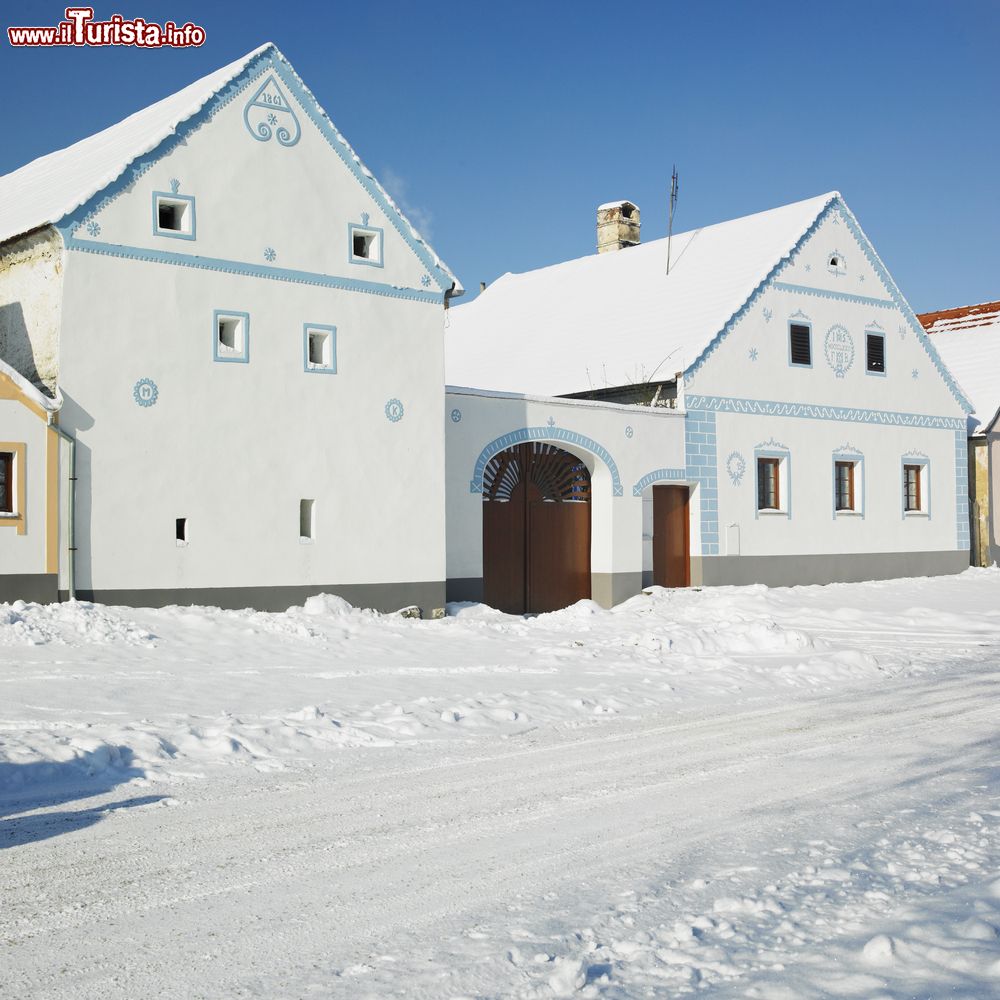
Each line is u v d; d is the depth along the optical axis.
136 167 16.91
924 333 31.44
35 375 16.92
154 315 17.02
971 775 8.86
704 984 4.74
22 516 15.77
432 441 20.17
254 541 17.95
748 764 9.27
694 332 26.66
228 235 17.80
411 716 10.83
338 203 19.11
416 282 20.06
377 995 4.65
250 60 18.14
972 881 6.12
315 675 13.38
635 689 13.11
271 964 4.99
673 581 25.69
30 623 14.37
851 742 10.24
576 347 29.39
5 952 5.12
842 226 29.44
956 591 27.38
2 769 8.26
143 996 4.66
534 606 23.25
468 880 6.19
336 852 6.70
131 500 16.75
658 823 7.40
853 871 6.32
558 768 9.05
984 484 33.59
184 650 14.47
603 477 23.95
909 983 4.67
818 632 20.23
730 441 26.41
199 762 8.99
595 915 5.62
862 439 29.56
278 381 18.28
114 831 7.09
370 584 19.25
